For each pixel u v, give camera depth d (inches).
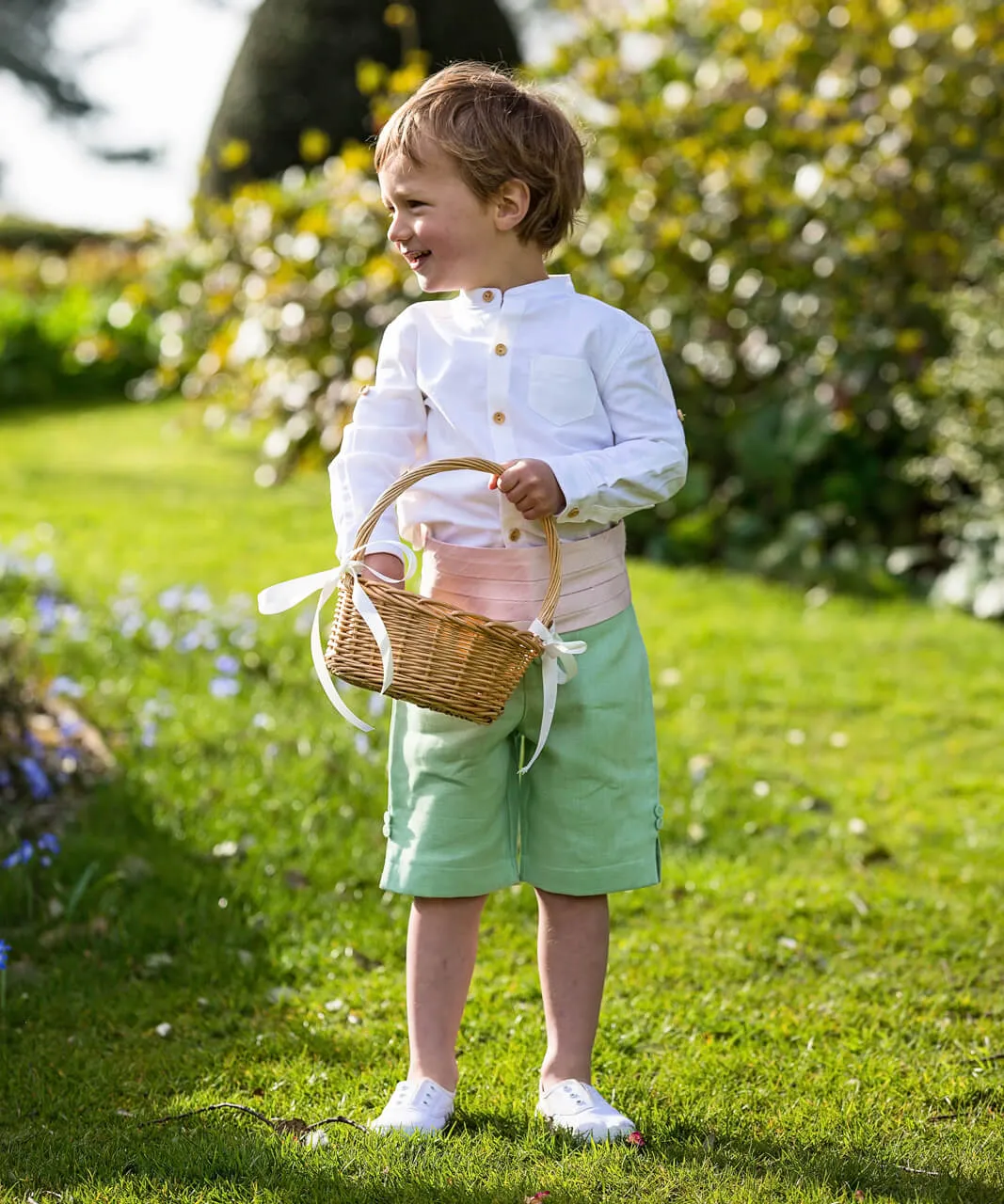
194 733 173.8
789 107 290.0
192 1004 117.0
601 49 314.5
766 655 225.1
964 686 211.2
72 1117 97.3
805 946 128.5
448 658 84.7
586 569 93.8
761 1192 83.2
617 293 301.0
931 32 290.0
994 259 265.7
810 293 294.5
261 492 335.9
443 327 94.9
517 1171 85.0
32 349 484.1
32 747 156.6
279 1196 82.6
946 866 147.6
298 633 212.5
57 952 124.4
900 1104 99.6
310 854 144.3
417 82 318.3
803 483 296.2
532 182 92.5
